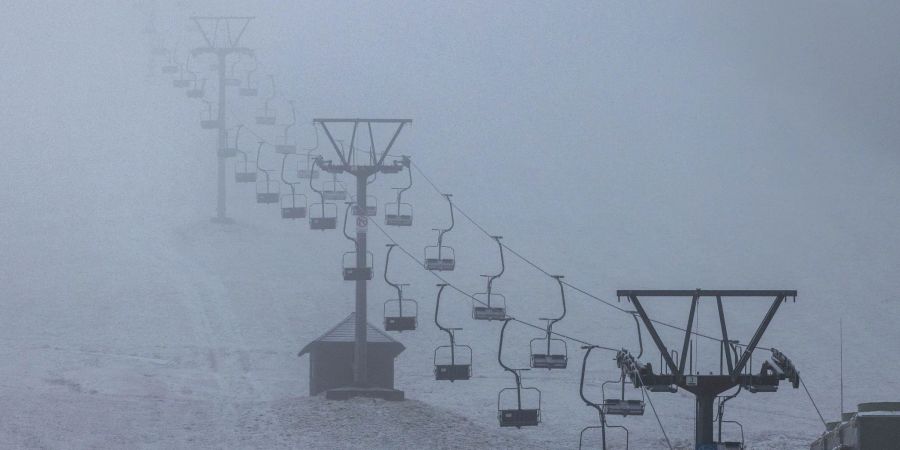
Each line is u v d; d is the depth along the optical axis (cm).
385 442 4184
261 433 4247
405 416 4588
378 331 5172
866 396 6425
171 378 6025
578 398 5984
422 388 6156
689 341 3188
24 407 4381
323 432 4281
